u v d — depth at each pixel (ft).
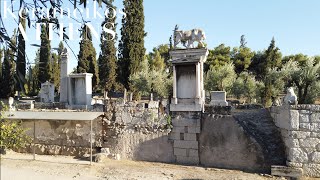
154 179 47.93
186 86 57.77
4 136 35.19
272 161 49.57
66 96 92.58
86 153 63.05
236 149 52.70
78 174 50.31
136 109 60.95
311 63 110.63
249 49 245.45
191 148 56.08
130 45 139.03
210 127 54.95
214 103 87.61
